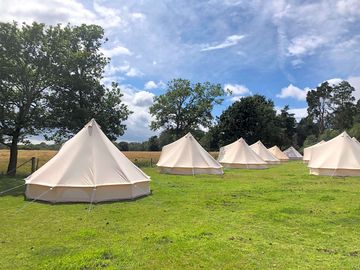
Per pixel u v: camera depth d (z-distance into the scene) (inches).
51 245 271.7
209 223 342.3
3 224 338.0
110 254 248.1
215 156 1861.5
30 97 799.1
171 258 241.6
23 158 1453.0
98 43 948.6
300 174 906.1
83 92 904.9
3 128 770.8
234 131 2105.1
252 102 2118.6
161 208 418.3
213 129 2095.2
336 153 863.1
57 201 443.2
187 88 1610.5
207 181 717.3
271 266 229.3
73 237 291.9
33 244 274.7
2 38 729.6
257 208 417.1
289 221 352.8
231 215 379.2
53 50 794.8
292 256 248.2
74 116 866.8
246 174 903.1
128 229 320.2
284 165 1389.0
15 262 235.0
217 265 230.5
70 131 901.2
